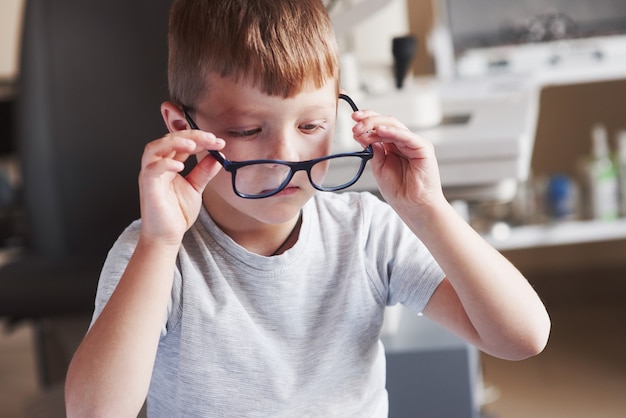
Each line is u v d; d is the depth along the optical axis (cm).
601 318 356
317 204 115
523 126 175
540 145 373
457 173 163
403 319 168
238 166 98
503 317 107
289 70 97
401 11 257
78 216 239
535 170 375
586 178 337
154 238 98
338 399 111
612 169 325
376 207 117
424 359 154
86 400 96
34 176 238
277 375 108
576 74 310
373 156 106
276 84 97
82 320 239
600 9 331
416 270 113
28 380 330
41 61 235
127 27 233
